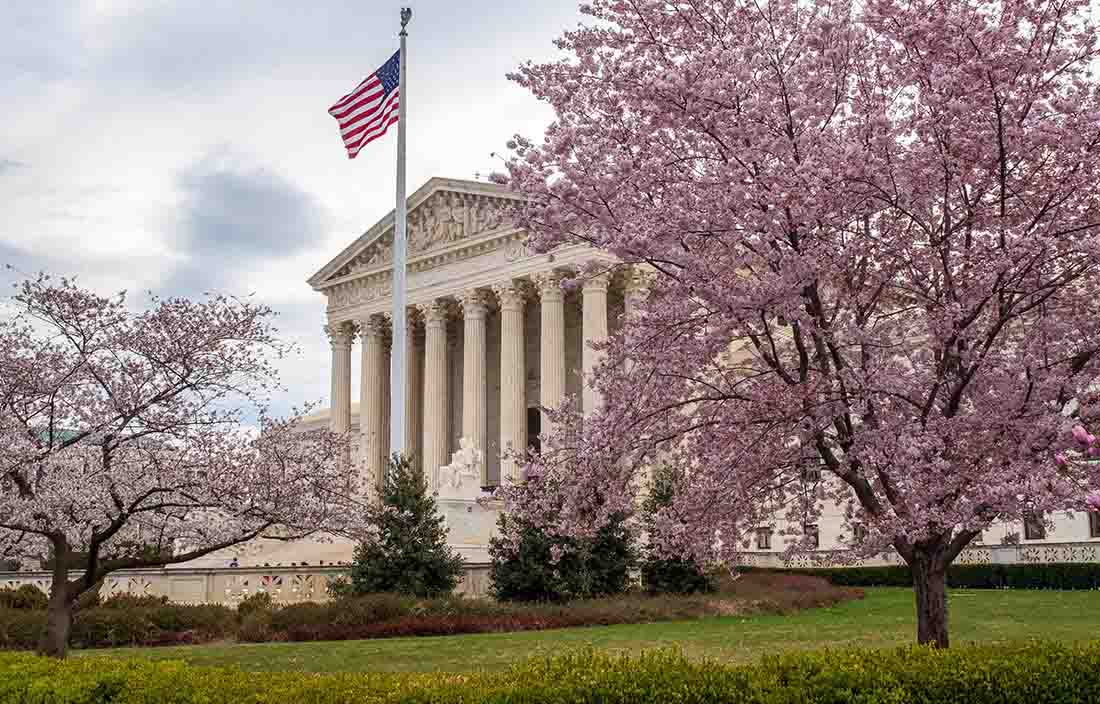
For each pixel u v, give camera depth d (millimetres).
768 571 55156
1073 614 34281
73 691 14820
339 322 91062
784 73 19078
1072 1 18250
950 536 19484
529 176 19922
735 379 21781
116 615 32062
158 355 22703
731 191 17719
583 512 19703
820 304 18719
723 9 20094
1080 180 17766
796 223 17562
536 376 85438
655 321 19156
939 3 18703
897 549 18406
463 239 80062
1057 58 18234
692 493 19797
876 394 17859
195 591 38875
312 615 33844
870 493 18672
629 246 18031
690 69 18109
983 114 17969
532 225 19859
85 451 22797
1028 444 16875
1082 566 44531
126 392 22578
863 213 18594
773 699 13586
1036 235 16891
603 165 19281
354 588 39594
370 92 44875
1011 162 18609
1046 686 14516
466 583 43688
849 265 18516
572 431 20234
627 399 19125
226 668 16625
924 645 16281
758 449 19469
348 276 90625
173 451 22797
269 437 23406
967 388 18594
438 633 33875
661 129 19688
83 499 21859
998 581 47688
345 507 25094
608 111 19953
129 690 14969
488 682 14555
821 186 16953
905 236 18547
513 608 36688
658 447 20047
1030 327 18875
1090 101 18000
